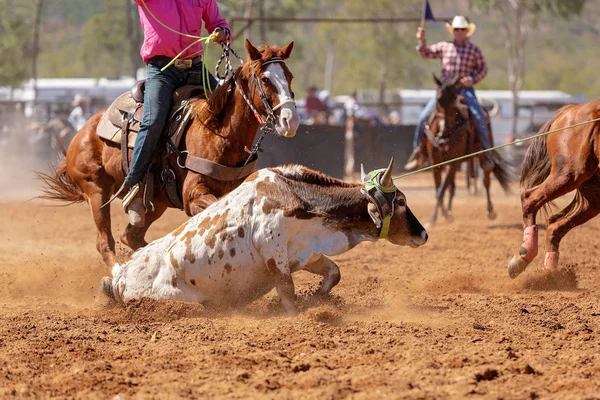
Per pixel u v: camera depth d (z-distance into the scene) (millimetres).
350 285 12859
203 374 7590
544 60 144250
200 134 11328
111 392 7203
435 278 13469
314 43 122250
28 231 20609
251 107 11039
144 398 6961
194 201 11133
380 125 36188
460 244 18000
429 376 7438
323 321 9688
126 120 11938
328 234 9938
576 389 7059
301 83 115938
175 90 11828
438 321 9828
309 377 7395
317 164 33812
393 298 11555
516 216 24094
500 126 47406
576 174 12297
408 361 7938
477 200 29891
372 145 35844
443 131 21250
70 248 17703
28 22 63750
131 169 11508
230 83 11281
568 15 52375
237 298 10125
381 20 27562
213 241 9867
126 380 7465
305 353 8250
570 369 7652
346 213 9898
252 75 11016
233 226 9828
